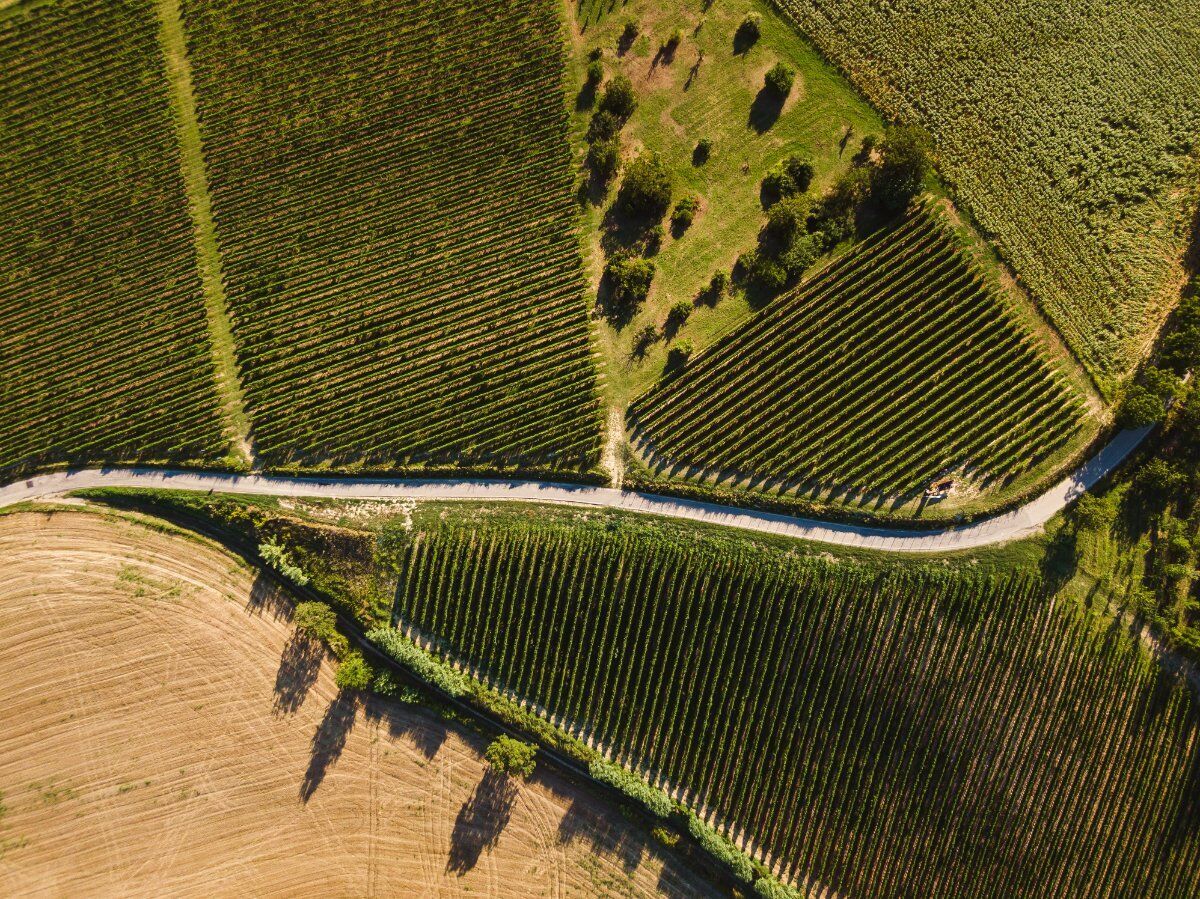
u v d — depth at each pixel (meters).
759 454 45.31
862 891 46.09
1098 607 43.06
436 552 46.25
